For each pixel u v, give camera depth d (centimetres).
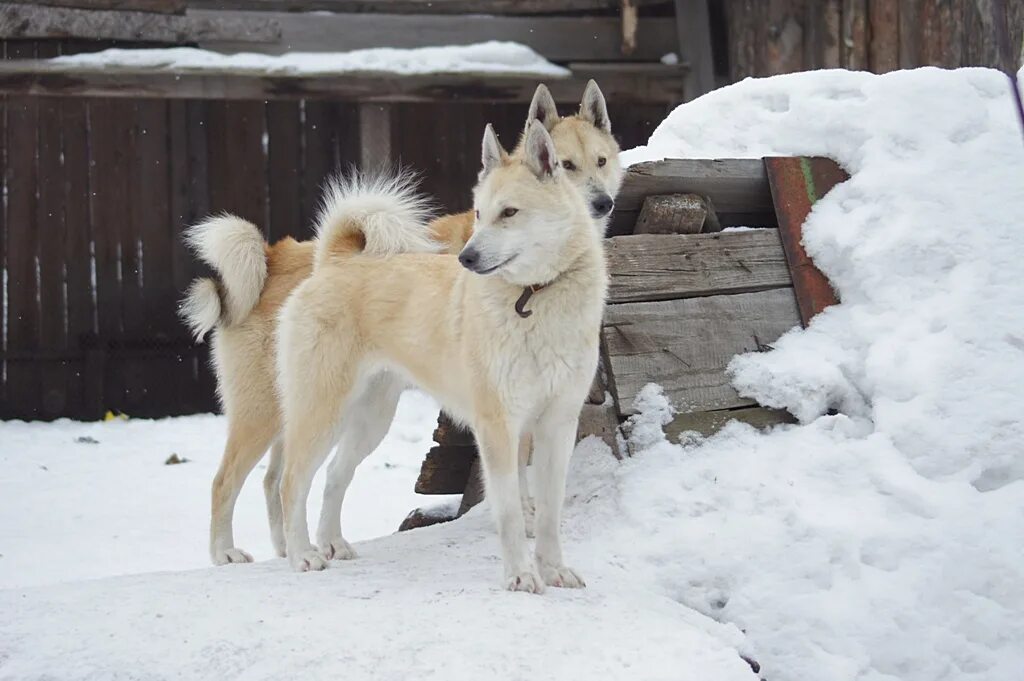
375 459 868
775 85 609
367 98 1058
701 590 416
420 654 329
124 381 1123
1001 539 416
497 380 393
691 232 544
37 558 584
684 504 455
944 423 461
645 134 1216
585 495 482
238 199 1161
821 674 381
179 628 350
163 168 1144
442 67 1038
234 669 323
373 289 457
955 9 805
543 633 346
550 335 391
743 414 502
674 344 512
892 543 418
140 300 1137
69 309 1127
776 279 541
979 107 570
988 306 495
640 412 497
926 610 399
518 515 394
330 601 373
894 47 894
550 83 1082
